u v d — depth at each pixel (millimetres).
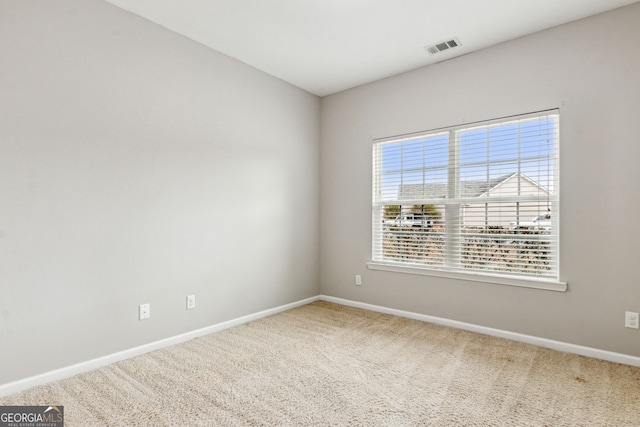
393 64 3273
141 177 2523
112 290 2375
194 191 2865
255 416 1765
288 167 3738
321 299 4117
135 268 2496
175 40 2725
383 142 3633
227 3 2336
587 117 2498
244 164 3277
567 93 2576
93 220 2279
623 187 2373
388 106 3570
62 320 2148
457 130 3141
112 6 2357
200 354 2541
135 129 2486
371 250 3693
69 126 2166
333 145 4027
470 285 3045
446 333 2982
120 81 2400
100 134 2307
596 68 2463
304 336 2918
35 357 2041
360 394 1980
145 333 2561
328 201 4066
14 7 1949
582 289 2523
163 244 2662
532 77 2729
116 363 2377
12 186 1954
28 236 2012
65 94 2146
